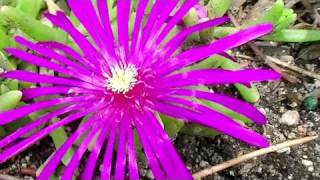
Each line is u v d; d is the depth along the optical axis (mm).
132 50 63
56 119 65
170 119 62
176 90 59
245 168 74
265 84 83
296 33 81
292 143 76
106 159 58
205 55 59
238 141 76
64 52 67
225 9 73
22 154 73
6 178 69
